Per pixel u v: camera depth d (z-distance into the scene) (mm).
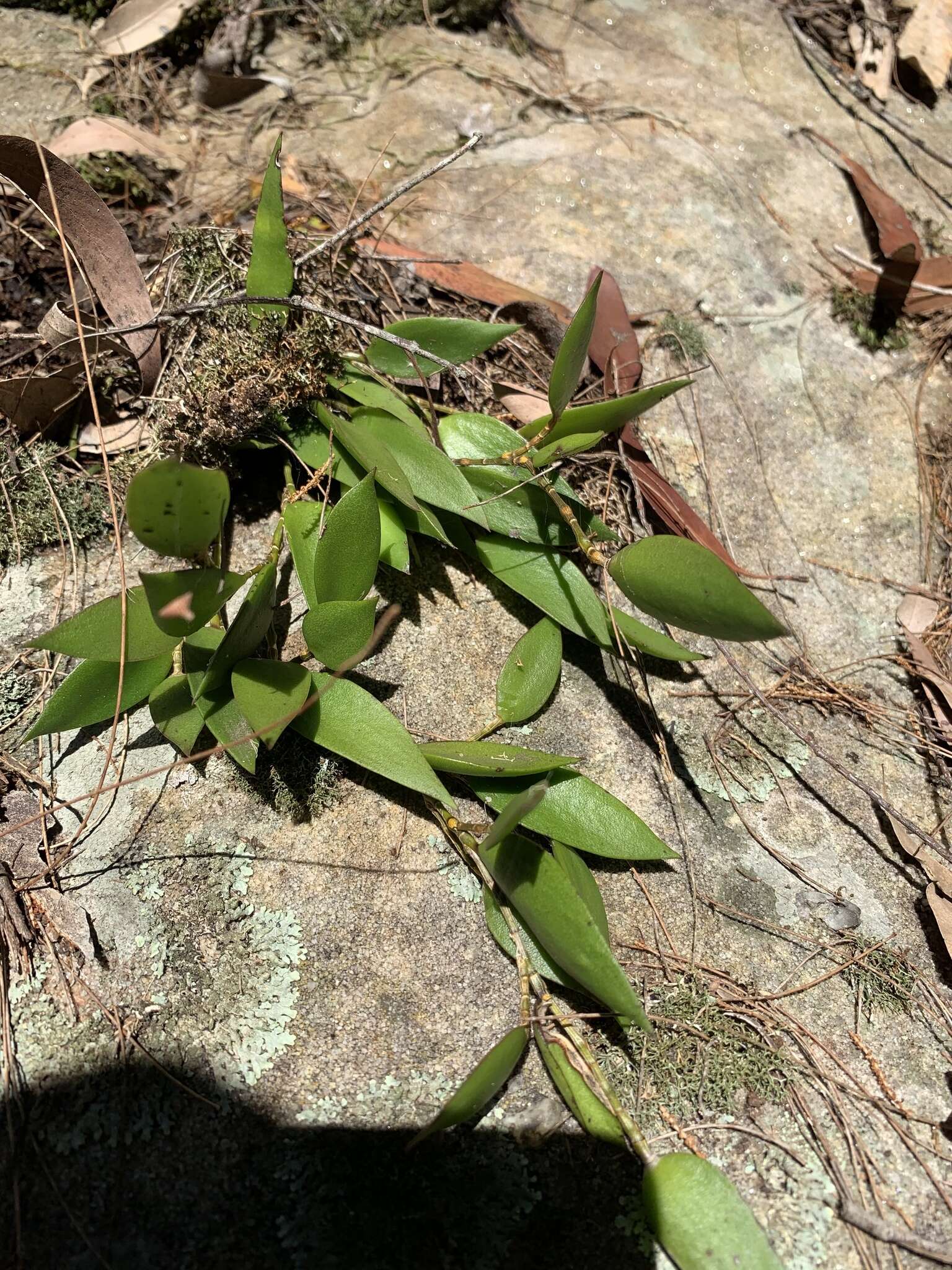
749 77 578
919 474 438
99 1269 241
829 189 530
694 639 365
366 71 526
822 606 392
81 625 272
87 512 356
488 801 297
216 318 335
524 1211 256
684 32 591
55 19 515
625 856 289
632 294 455
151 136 454
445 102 518
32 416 360
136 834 298
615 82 557
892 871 327
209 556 277
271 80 491
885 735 361
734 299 467
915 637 385
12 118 462
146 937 283
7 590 343
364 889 296
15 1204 246
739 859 320
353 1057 273
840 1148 270
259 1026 274
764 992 294
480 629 350
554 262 457
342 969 284
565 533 335
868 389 459
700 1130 268
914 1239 257
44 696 321
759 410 438
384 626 251
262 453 368
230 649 284
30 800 301
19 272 398
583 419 321
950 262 476
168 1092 264
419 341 344
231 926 287
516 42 561
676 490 401
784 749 347
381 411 342
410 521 333
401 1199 254
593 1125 254
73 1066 265
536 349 412
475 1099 246
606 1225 255
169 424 337
